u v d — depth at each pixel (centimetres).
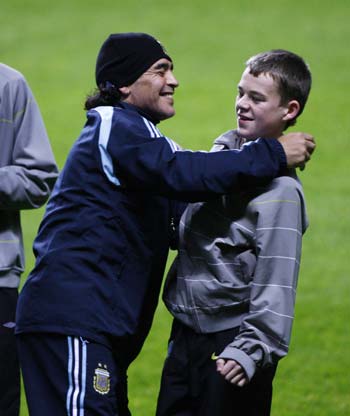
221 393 1320
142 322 1414
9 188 1546
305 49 5925
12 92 1584
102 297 1326
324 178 4156
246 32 6228
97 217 1337
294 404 2105
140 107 1399
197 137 4697
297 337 2577
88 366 1305
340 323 2695
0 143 1580
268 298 1280
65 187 1362
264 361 1274
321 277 3112
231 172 1285
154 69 1391
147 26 6344
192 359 1350
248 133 1352
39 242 1370
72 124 4878
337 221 3678
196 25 6347
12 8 6669
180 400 1363
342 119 4875
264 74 1334
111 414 1318
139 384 2248
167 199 1393
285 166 1303
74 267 1327
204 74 5600
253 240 1319
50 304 1326
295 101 1343
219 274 1322
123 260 1347
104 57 1405
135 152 1316
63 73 5625
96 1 6819
